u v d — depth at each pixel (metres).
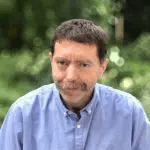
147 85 5.07
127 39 10.54
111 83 4.79
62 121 1.26
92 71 1.11
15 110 1.27
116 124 1.29
